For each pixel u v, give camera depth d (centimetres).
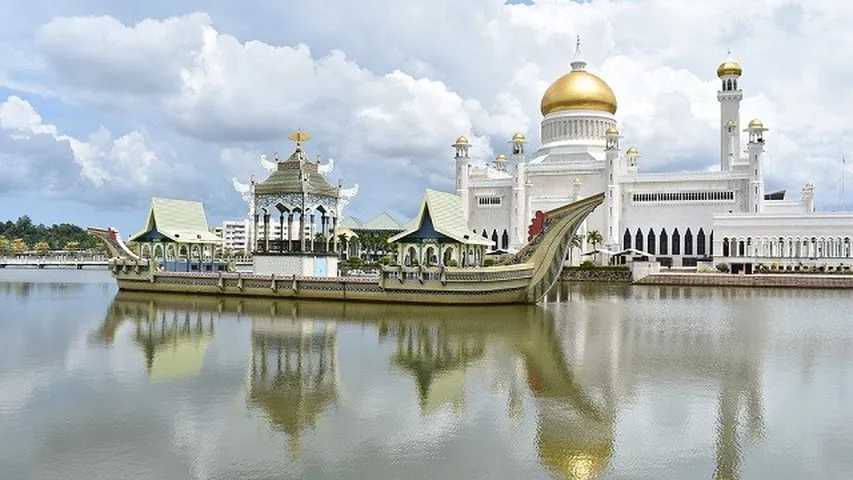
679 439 1706
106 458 1552
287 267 6112
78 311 4897
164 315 4609
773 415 1931
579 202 5203
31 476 1439
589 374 2508
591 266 9931
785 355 2958
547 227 5356
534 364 2716
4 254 16575
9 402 2058
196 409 1984
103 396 2141
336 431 1767
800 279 8500
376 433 1750
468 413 1942
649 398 2130
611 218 11725
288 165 6238
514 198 12406
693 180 11538
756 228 10288
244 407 2006
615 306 5538
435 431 1767
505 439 1702
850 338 3522
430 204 5312
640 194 11869
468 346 3198
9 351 3041
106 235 7069
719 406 2033
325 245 6444
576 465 1515
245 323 4141
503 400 2102
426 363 2741
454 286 5206
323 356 2911
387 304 5381
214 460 1541
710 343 3319
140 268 6694
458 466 1505
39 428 1784
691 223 11531
